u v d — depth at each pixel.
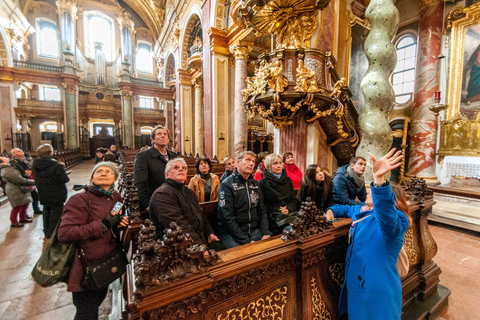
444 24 6.79
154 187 2.32
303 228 1.49
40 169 3.23
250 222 2.09
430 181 6.72
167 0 15.95
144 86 20.78
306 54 3.39
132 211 1.93
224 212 2.00
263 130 11.67
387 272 1.36
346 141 4.00
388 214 1.24
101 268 1.56
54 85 17.91
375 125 3.30
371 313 1.35
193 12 10.23
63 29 18.36
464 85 6.46
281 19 3.55
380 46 3.26
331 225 1.63
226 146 8.37
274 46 4.03
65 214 1.51
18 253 3.19
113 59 21.44
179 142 13.20
